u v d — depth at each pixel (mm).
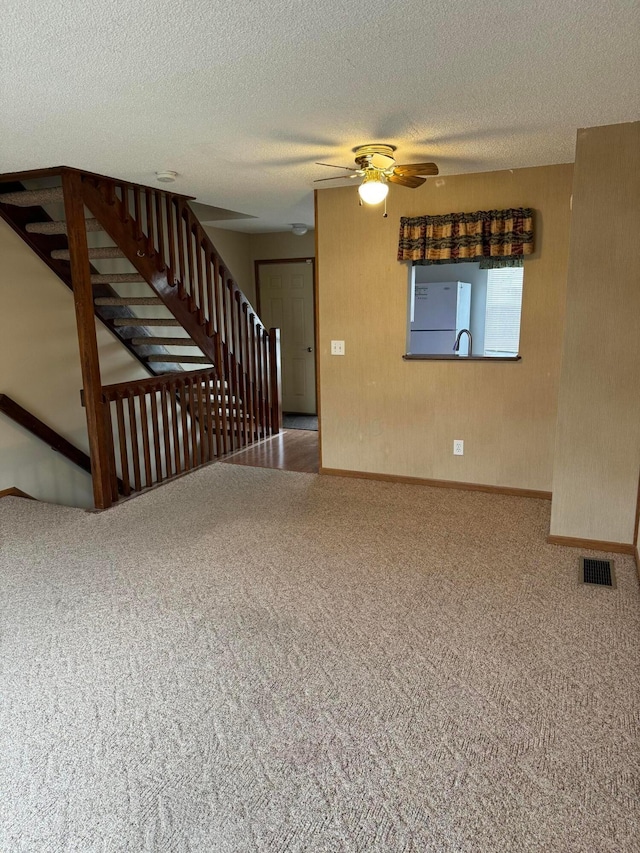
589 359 3246
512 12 1806
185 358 5691
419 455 4648
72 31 1885
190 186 4375
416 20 1858
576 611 2744
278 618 2707
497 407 4320
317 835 1608
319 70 2242
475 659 2381
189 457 5633
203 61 2143
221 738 1969
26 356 4605
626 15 1835
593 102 2648
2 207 4285
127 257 4352
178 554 3412
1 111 2635
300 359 7820
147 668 2346
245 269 7691
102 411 4117
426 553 3398
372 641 2516
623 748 1910
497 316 6426
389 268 4449
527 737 1960
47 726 2031
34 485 4770
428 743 1937
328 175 3994
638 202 3012
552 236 3963
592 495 3389
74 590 2984
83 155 3428
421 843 1581
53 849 1575
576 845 1574
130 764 1860
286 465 5309
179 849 1568
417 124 2938
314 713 2082
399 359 4559
